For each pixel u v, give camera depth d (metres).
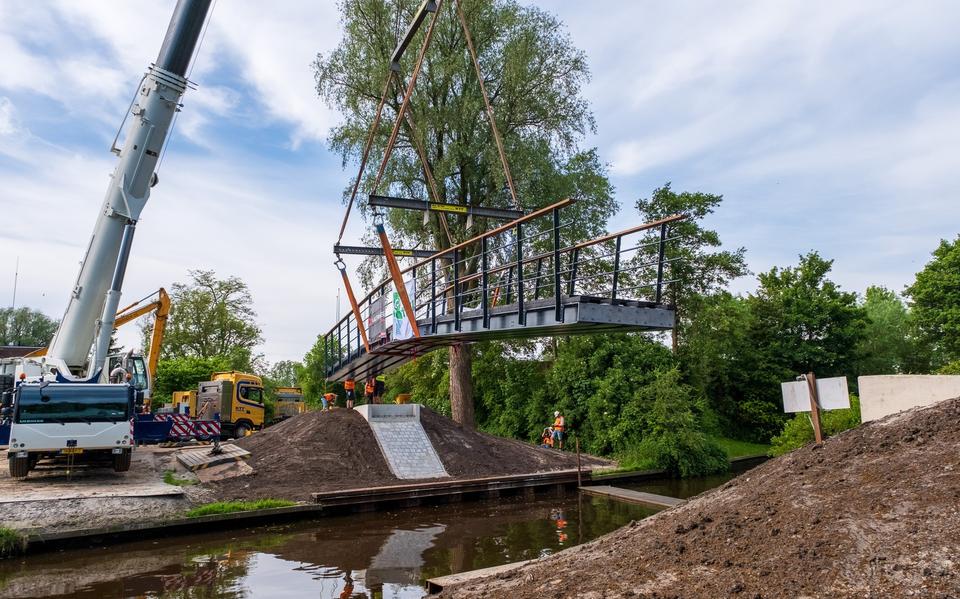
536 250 25.98
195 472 17.48
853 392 38.38
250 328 55.75
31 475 16.44
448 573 9.90
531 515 15.54
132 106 17.72
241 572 10.09
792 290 39.41
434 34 25.69
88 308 17.84
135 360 23.30
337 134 26.27
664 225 10.57
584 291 27.58
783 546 5.49
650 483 22.72
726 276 33.47
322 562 10.73
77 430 15.07
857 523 5.46
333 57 26.02
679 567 5.74
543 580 6.45
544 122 26.31
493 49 26.19
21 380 16.83
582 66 26.19
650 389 26.11
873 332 53.94
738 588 5.02
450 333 15.02
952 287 36.06
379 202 16.84
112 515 12.80
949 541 4.84
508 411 33.06
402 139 26.50
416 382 37.41
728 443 34.47
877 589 4.62
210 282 54.69
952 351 36.16
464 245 14.43
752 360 38.09
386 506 16.38
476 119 25.80
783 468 7.43
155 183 18.14
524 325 12.45
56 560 10.98
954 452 6.05
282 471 17.61
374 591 8.95
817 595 4.72
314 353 54.72
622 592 5.50
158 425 22.75
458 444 21.17
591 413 28.17
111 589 9.17
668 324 11.51
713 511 6.91
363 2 25.66
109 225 17.72
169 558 11.11
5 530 11.24
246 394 30.98
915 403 9.89
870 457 6.70
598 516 15.27
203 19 17.56
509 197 25.69
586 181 26.81
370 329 20.78
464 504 17.30
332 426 20.64
